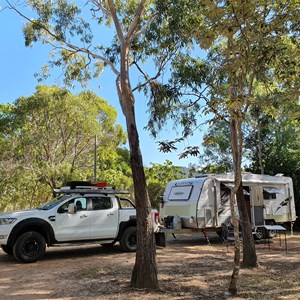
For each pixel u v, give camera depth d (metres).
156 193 25.03
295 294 7.01
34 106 21.75
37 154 22.75
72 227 11.48
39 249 10.85
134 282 7.38
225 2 6.79
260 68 7.33
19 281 8.31
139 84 10.85
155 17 10.48
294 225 20.48
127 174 34.28
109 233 12.15
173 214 15.46
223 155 25.94
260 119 14.20
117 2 11.34
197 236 17.64
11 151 22.34
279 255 11.65
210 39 7.02
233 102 6.34
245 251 9.64
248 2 6.59
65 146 23.38
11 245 10.76
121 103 8.15
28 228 10.92
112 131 26.58
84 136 23.66
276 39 7.20
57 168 21.92
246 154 23.50
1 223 10.59
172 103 10.32
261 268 9.40
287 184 17.44
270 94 9.16
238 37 8.20
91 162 25.39
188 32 9.23
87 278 8.46
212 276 8.55
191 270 9.28
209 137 7.84
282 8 7.05
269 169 21.83
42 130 22.58
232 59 7.29
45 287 7.71
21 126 22.08
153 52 10.84
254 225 14.90
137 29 11.06
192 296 6.84
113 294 6.96
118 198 12.64
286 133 21.98
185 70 10.09
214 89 8.90
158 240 13.13
